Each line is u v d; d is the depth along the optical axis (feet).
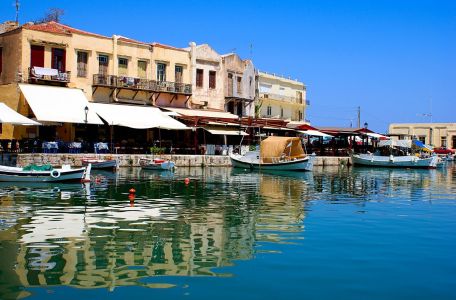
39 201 72.54
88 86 156.97
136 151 154.61
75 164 131.13
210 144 178.70
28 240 46.96
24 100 141.69
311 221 59.41
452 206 74.79
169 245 45.70
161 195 82.74
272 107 249.34
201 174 131.75
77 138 146.92
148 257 41.57
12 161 120.06
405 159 199.52
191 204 72.49
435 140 333.21
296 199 81.41
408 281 36.22
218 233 51.26
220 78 196.65
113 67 162.30
